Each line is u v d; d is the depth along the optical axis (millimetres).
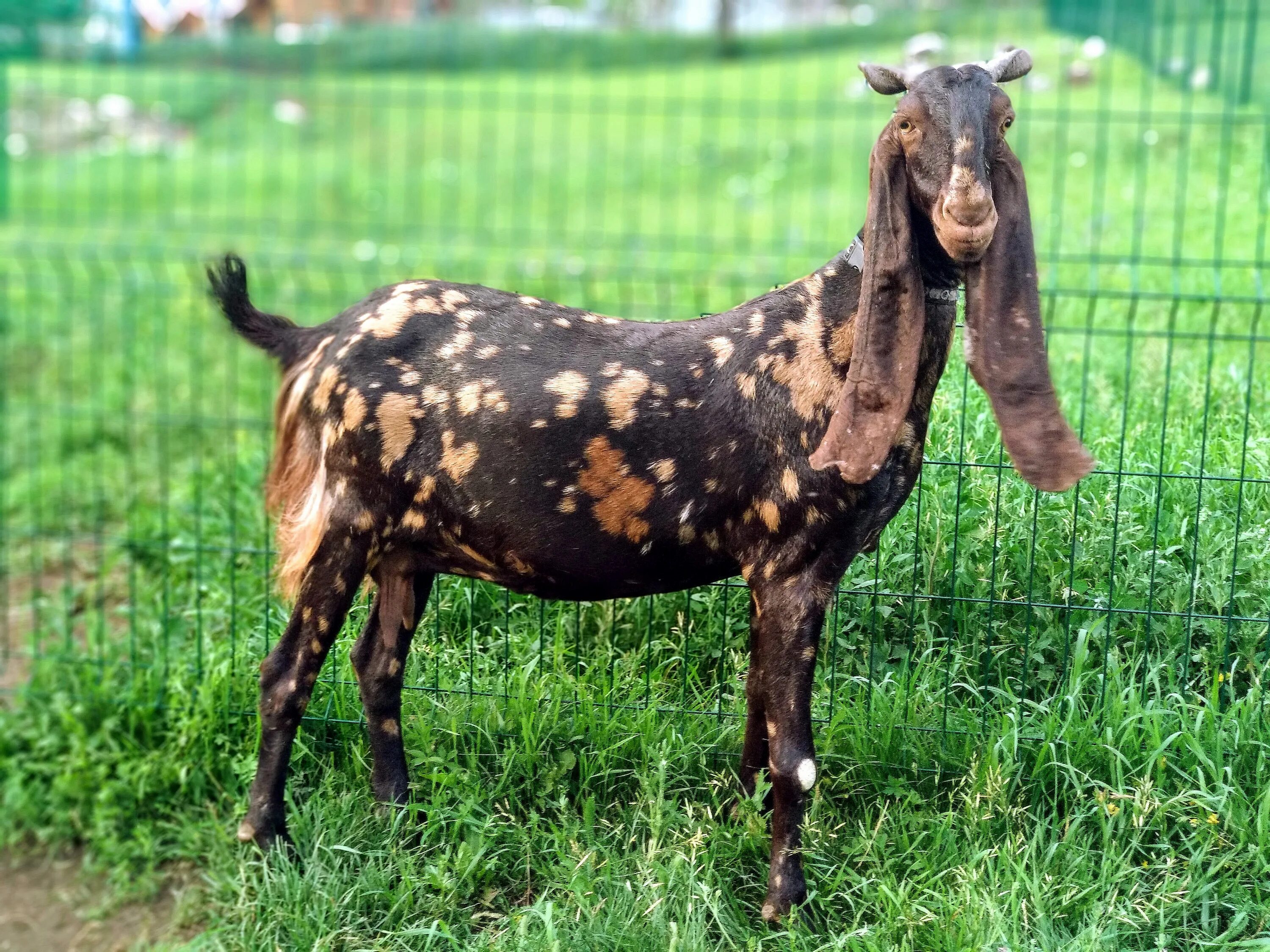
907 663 4715
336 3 19828
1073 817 4363
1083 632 4566
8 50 16703
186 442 8641
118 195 15312
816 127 16219
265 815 4484
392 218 14164
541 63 20625
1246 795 4332
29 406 9250
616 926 4031
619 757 4699
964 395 4758
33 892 5211
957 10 19781
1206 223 8156
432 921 4289
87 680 5680
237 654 5352
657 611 5121
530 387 4000
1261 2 9906
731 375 3916
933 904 4078
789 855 4047
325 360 4246
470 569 4297
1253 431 5320
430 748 4730
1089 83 11664
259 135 17844
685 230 12664
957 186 3363
